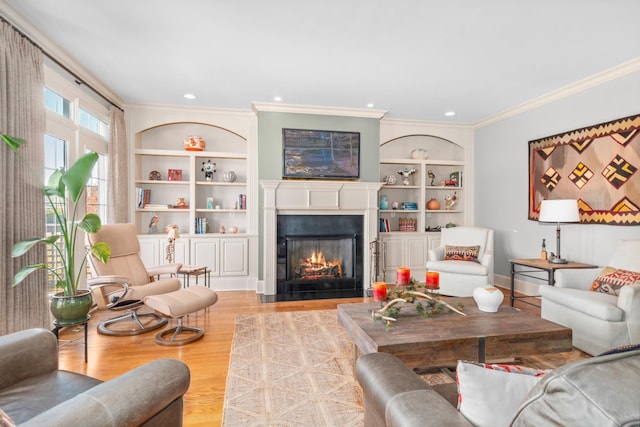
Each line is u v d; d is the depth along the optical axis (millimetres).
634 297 2352
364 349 1868
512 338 1855
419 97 4184
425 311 2229
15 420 1041
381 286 2182
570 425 538
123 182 4160
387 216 5578
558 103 4000
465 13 2387
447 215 5684
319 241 4836
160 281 3166
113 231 3236
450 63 3209
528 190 4434
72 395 1199
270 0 2248
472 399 832
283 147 4586
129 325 3178
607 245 3447
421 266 5230
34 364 1336
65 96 3160
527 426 604
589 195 3600
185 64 3242
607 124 3414
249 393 2004
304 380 2162
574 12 2365
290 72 3424
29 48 2463
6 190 2238
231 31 2641
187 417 1777
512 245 4719
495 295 2258
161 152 4547
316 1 2260
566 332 1924
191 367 2344
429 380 2156
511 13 2383
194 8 2338
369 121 4863
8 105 2281
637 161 3164
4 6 2299
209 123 4680
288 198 4535
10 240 2250
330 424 1720
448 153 5734
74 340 2742
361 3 2281
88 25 2566
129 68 3338
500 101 4344
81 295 2457
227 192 5020
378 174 4891
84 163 2480
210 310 3725
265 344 2740
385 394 961
